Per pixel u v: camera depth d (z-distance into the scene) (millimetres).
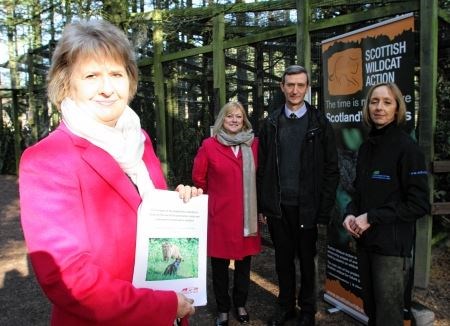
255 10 5246
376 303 2531
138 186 1355
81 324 1171
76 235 1085
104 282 1078
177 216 1373
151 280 1319
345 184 3471
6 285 4277
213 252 3268
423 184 2338
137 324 1104
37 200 1083
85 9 6852
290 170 3102
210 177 3305
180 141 6793
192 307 1230
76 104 1262
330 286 3656
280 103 5176
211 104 6137
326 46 3641
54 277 1034
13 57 11945
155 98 7055
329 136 3045
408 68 2965
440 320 3256
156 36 6883
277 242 3244
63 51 1243
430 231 3723
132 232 1263
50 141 1174
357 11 4375
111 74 1275
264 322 3414
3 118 13133
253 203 3240
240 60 5582
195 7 6051
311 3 4508
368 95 2557
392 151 2430
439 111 4301
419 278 3781
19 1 7902
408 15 2928
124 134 1353
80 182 1163
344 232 3453
